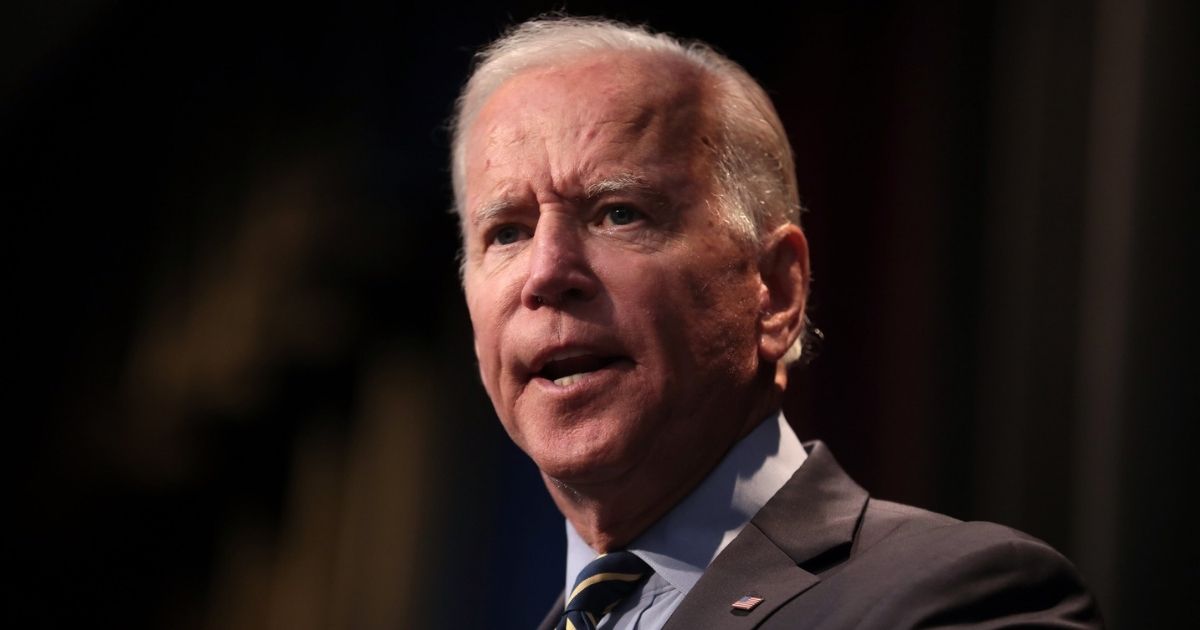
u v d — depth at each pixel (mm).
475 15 17688
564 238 5484
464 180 6504
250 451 17766
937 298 12977
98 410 18047
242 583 17578
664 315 5430
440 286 17844
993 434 12133
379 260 17703
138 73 18672
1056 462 11641
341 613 17281
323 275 17703
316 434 17797
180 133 18484
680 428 5469
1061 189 11977
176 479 17750
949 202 13062
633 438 5363
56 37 18938
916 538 4984
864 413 13312
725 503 5531
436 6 17875
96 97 18750
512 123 5805
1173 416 10969
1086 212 11727
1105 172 11586
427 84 17828
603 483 5484
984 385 12320
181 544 17719
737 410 5652
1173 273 11102
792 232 6035
